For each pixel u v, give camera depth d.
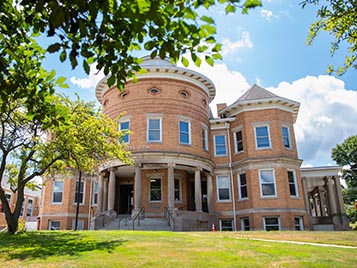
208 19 3.90
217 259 8.56
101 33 4.61
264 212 24.78
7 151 14.86
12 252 10.20
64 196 29.34
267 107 27.45
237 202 26.67
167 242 11.41
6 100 5.69
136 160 23.19
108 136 17.42
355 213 47.25
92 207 30.30
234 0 3.57
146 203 24.75
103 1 4.17
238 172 27.23
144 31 4.48
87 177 30.88
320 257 8.92
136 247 10.36
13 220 15.33
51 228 28.70
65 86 6.19
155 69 25.62
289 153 26.66
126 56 4.89
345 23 6.89
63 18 3.82
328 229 26.91
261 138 26.92
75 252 9.69
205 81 27.72
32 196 49.50
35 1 4.34
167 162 23.25
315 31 7.57
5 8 5.36
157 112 24.92
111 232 15.12
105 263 8.16
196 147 25.58
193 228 22.34
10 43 5.80
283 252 9.64
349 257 8.98
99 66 4.86
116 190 27.33
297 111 29.05
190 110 26.08
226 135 28.84
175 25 4.16
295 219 25.20
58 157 16.03
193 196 27.58
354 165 48.50
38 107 6.22
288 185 25.41
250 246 10.74
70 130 15.34
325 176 28.52
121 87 5.04
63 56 4.57
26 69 5.91
